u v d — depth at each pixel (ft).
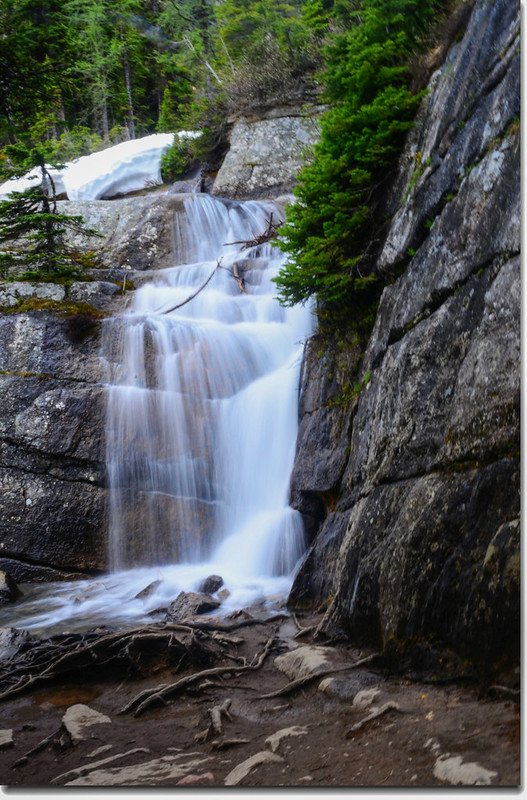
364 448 17.26
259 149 50.24
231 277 34.50
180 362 28.99
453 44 17.92
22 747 11.82
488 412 10.88
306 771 8.90
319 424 22.20
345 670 12.64
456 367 12.71
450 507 11.31
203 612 19.33
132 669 15.05
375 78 20.68
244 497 26.43
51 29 17.78
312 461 21.88
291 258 22.59
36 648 16.51
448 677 10.39
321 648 14.06
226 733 11.18
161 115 73.36
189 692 13.55
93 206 42.68
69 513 26.94
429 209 15.87
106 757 10.89
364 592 13.84
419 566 11.69
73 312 30.04
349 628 14.51
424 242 15.79
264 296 32.27
